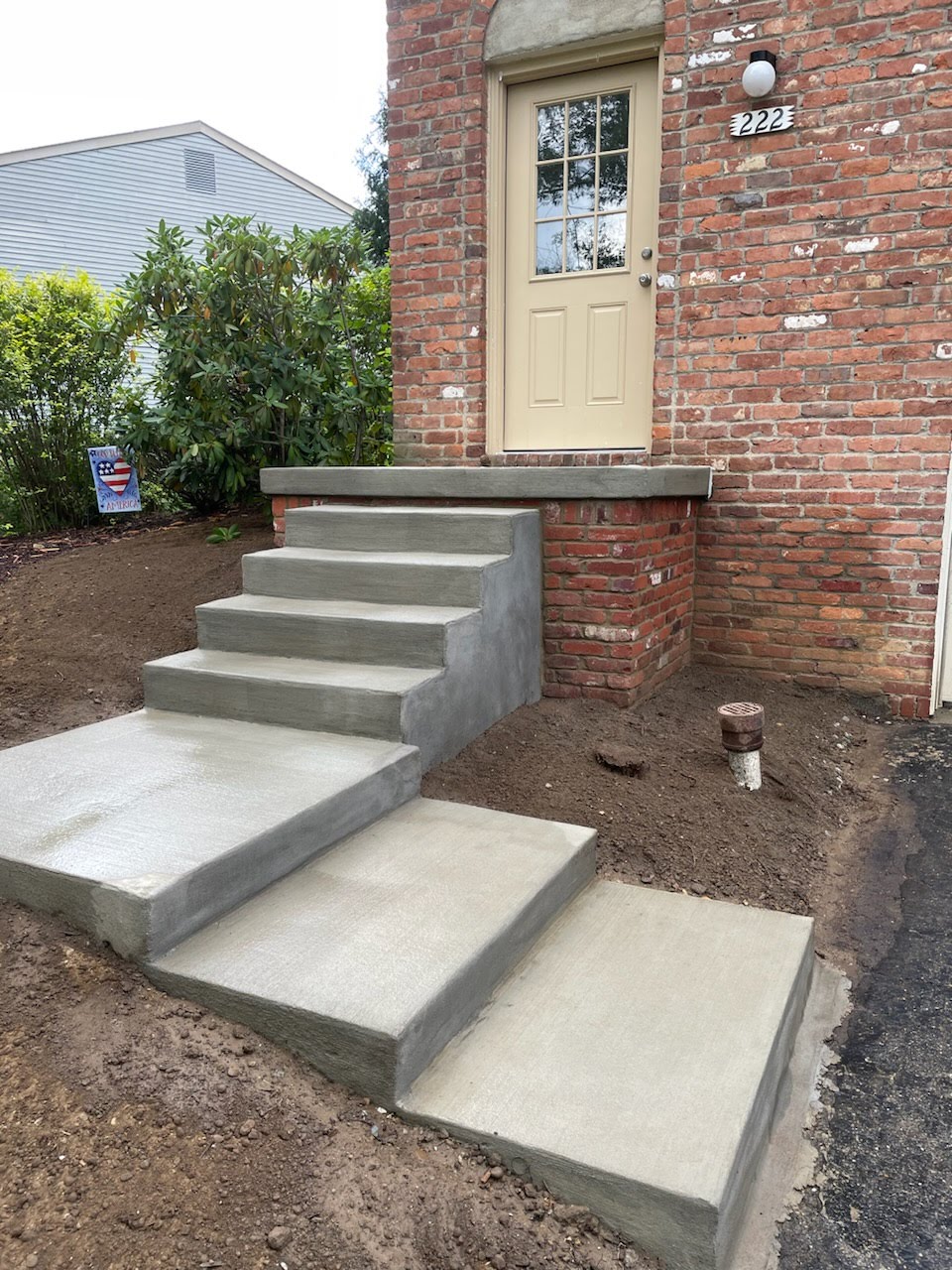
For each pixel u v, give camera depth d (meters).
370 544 4.11
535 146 4.95
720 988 2.31
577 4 4.61
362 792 2.82
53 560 5.93
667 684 4.55
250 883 2.38
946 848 3.35
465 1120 1.82
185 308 6.23
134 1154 1.70
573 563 4.06
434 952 2.16
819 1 4.20
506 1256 1.63
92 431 7.12
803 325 4.43
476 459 5.13
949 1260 1.79
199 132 15.30
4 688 4.06
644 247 4.77
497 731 3.71
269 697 3.35
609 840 3.12
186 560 5.64
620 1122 1.82
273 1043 1.97
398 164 5.09
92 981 2.06
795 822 3.43
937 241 4.16
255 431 6.34
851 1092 2.27
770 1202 1.93
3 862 2.26
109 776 2.83
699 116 4.47
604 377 4.95
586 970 2.38
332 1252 1.58
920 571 4.41
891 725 4.45
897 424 4.34
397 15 4.98
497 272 5.05
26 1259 1.52
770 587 4.70
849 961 2.78
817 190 4.31
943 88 4.06
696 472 4.46
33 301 6.89
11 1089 1.80
